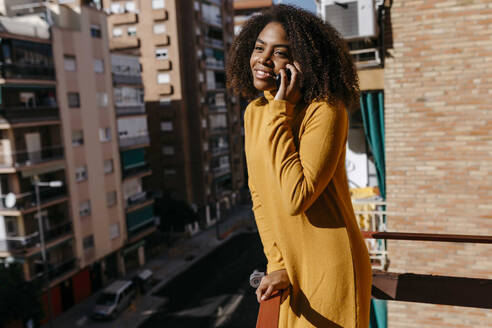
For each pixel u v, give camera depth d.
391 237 2.94
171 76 46.31
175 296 31.20
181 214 43.62
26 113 26.19
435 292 3.71
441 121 6.01
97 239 31.73
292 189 1.41
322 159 1.43
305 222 1.57
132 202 35.94
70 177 29.34
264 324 1.44
